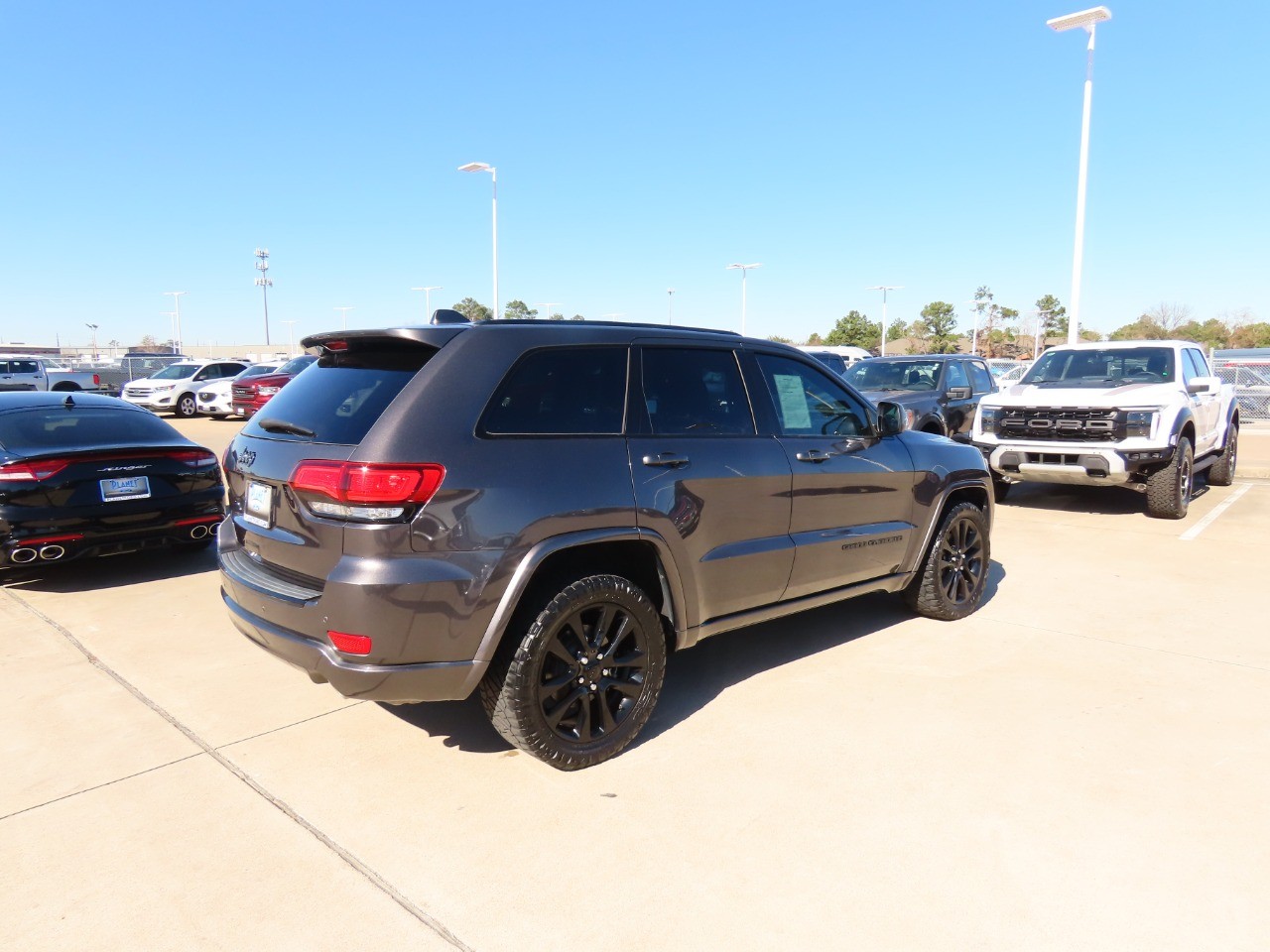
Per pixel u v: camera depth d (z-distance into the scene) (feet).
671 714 12.56
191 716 12.46
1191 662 14.60
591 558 11.41
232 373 88.07
